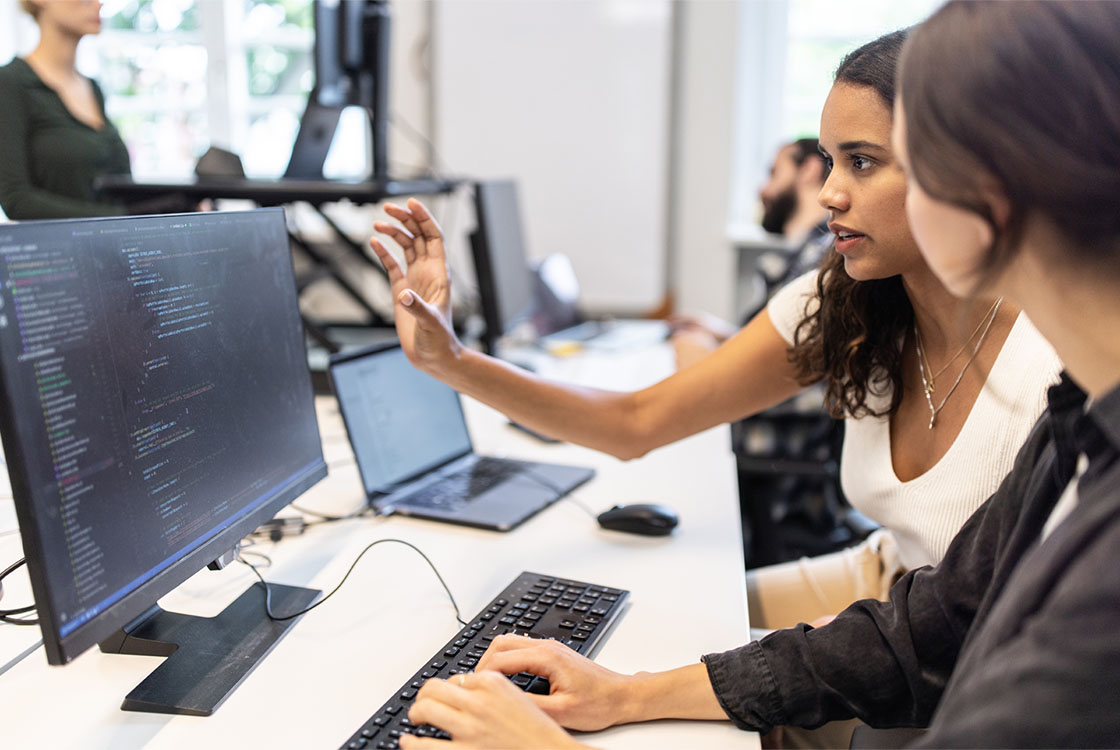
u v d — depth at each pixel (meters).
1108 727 0.53
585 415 1.27
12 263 0.70
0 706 0.85
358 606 1.06
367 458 1.38
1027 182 0.55
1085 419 0.63
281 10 3.51
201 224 0.96
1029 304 0.60
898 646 0.88
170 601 1.06
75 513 0.75
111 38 3.56
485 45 3.31
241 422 1.01
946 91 0.57
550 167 3.35
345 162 3.58
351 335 2.51
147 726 0.83
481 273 2.25
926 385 1.15
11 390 0.69
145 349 0.86
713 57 3.18
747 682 0.87
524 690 0.85
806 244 2.26
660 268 3.32
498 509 1.36
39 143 2.42
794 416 2.19
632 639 1.00
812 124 3.36
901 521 1.16
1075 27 0.55
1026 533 0.74
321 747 0.80
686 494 1.47
